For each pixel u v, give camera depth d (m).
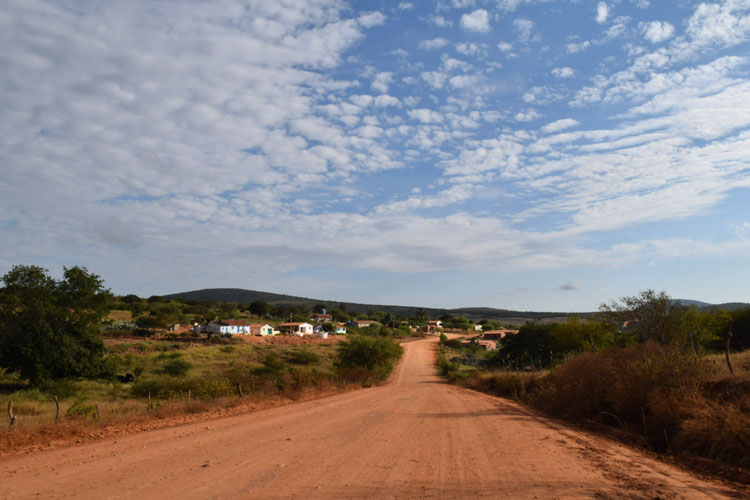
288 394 25.67
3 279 32.34
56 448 10.62
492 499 6.32
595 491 6.80
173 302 168.25
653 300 31.95
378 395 29.73
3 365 32.25
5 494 6.57
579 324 47.28
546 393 22.78
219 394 23.70
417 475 7.79
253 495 6.46
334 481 7.30
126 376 38.69
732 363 15.82
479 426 14.75
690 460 9.91
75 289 34.31
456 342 119.94
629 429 14.45
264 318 158.00
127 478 7.47
